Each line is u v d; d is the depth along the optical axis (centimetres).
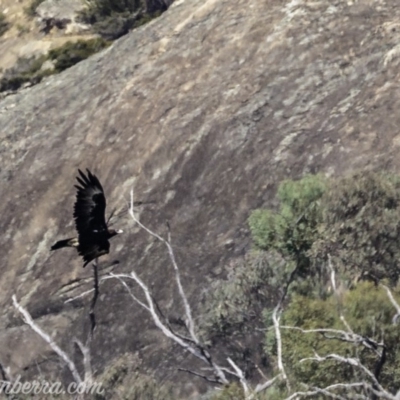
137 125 10038
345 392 4488
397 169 8088
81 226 2870
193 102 9850
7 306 9069
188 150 9400
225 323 6375
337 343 4672
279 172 8656
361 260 6269
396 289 5144
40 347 8275
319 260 6328
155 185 9300
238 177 8862
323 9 9975
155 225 8862
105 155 10012
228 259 8094
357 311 4872
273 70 9662
